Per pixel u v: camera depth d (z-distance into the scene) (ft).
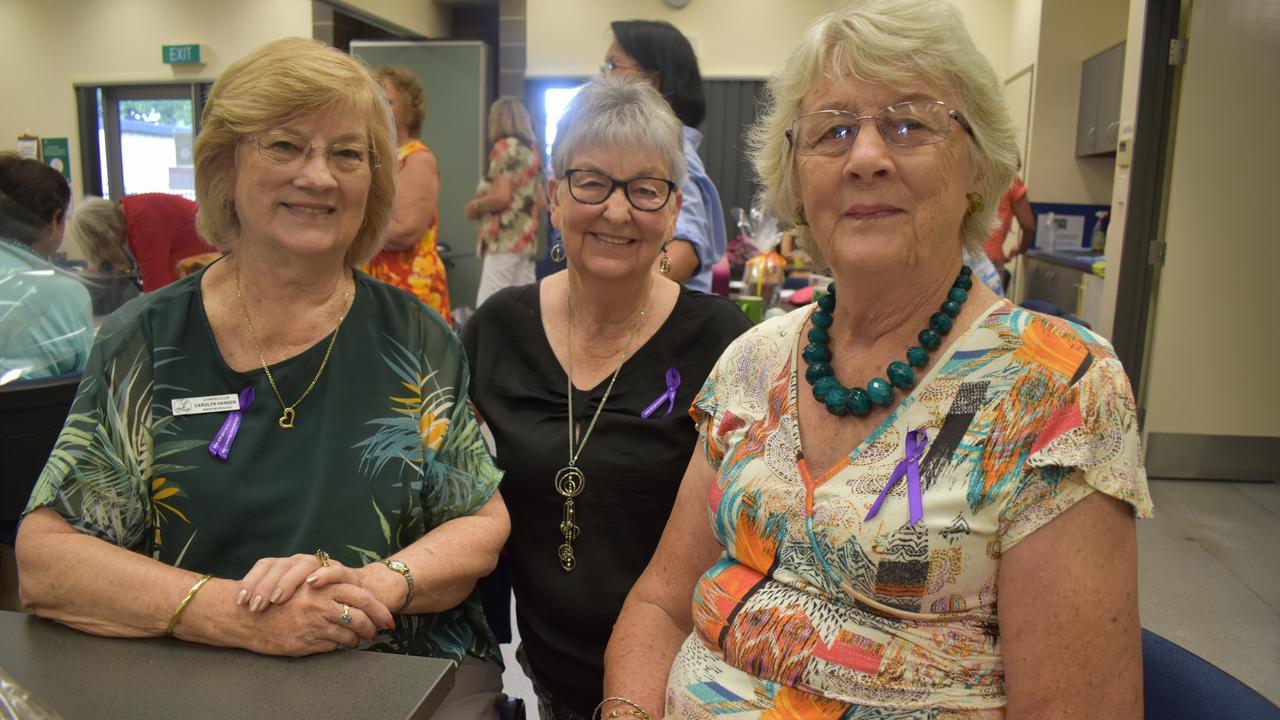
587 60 25.54
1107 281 14.52
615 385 5.02
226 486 3.99
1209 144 13.02
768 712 3.25
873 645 3.09
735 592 3.51
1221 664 7.91
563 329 5.25
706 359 5.07
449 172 24.52
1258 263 13.14
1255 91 12.82
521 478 4.92
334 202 4.07
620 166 4.79
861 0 3.40
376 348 4.33
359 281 4.47
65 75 18.56
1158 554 10.48
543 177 17.48
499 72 25.99
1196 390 13.44
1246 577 9.81
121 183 19.19
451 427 4.40
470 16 29.32
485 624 4.67
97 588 3.49
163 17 18.63
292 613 3.38
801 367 3.75
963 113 3.24
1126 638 2.79
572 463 4.86
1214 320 13.28
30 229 7.06
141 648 3.39
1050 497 2.85
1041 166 21.76
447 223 24.71
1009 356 3.09
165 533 4.03
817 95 3.40
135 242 11.93
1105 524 2.81
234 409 4.07
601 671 4.81
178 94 18.89
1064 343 3.03
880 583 3.06
